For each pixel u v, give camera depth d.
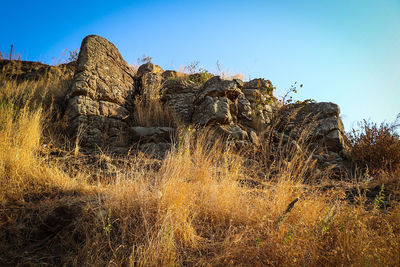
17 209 3.30
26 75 10.05
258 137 7.40
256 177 5.28
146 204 3.26
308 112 8.40
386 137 7.26
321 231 2.71
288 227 2.84
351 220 2.89
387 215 3.18
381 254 2.40
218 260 2.59
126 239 2.84
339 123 8.26
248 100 8.55
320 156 7.07
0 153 4.16
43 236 2.98
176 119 7.49
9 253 2.70
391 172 6.16
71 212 3.16
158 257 2.58
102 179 4.74
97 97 7.02
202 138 6.37
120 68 8.23
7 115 5.29
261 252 2.61
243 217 3.34
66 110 6.75
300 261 2.46
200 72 9.96
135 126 7.32
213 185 3.80
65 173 4.61
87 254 2.62
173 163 4.41
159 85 8.59
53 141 5.90
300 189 3.84
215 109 7.13
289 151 6.77
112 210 3.18
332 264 2.40
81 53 7.37
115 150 6.22
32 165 4.34
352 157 7.43
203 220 3.33
